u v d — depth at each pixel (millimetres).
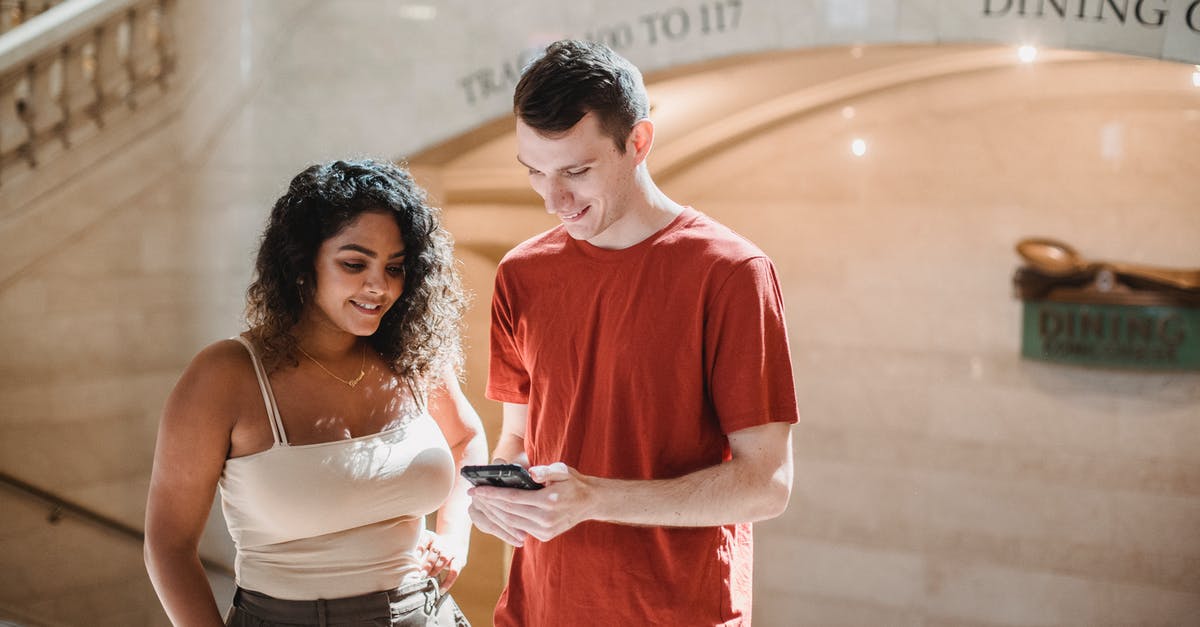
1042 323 6449
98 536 5766
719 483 1986
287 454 2209
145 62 5594
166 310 5766
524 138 1979
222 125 5637
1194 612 6223
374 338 2469
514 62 5184
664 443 2133
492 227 6957
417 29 5332
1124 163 6168
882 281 6902
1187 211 6047
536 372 2283
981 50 5145
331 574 2244
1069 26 4082
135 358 5758
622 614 2145
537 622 2271
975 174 6578
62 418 5590
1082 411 6410
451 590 7070
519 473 1873
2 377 5438
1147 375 6203
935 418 6812
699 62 4812
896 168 6785
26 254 5430
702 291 2053
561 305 2217
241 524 2246
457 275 2564
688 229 2109
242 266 5676
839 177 6953
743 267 2043
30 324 5488
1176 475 6203
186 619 2158
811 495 7188
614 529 2141
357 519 2262
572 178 1988
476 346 7141
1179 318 6055
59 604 5617
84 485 5688
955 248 6680
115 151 5582
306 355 2322
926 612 6902
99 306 5652
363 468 2268
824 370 7113
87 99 5500
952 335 6734
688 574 2131
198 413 2164
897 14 4379
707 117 6355
